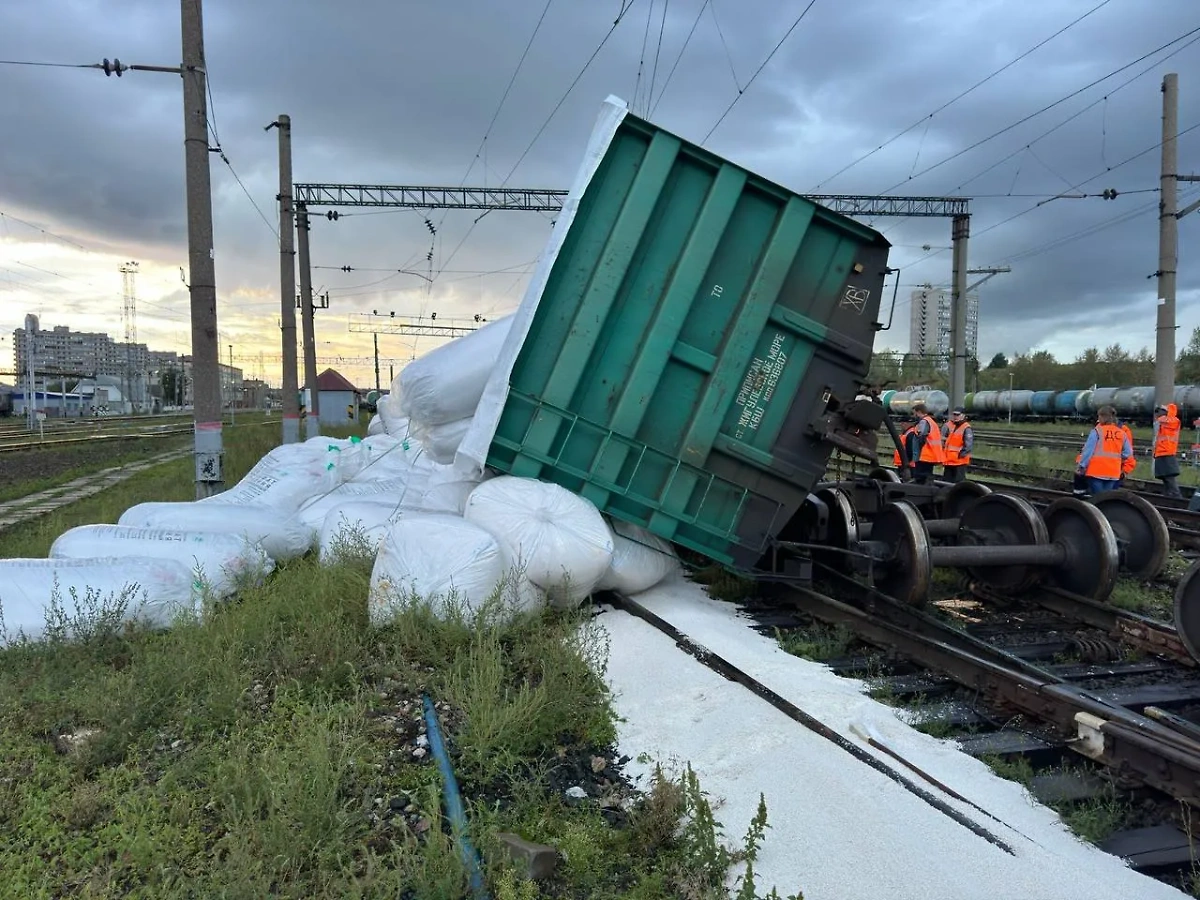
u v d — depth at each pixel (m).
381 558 6.08
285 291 18.88
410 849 3.32
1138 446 28.31
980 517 7.99
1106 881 3.15
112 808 3.74
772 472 6.91
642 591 7.25
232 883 2.98
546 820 3.62
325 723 4.13
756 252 6.88
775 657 5.74
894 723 4.57
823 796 3.69
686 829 3.46
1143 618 6.36
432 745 4.16
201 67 9.95
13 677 5.12
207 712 4.57
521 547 6.24
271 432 36.25
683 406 6.96
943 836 3.33
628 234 6.73
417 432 8.11
